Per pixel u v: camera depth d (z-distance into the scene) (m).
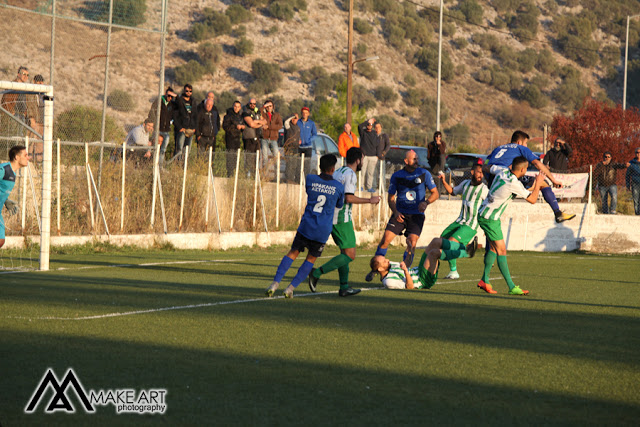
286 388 8.64
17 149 20.25
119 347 10.65
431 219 41.72
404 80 178.50
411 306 15.94
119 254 27.61
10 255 25.39
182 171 32.72
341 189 16.33
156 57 74.94
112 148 31.67
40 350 10.28
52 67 32.28
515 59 194.12
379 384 8.94
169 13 181.88
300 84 168.75
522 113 173.12
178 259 26.55
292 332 12.27
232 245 32.91
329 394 8.43
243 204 34.94
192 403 7.96
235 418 7.48
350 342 11.53
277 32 183.38
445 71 183.00
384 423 7.41
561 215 21.83
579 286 21.44
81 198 29.89
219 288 18.25
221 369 9.49
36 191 28.97
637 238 39.97
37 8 32.03
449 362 10.27
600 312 15.83
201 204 33.03
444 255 19.27
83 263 23.81
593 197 41.25
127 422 7.35
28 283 18.02
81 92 33.28
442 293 18.66
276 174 36.44
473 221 19.25
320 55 180.62
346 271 17.44
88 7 32.56
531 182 40.34
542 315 15.12
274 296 17.03
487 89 183.50
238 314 14.05
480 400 8.34
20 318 12.77
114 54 35.53
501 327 13.40
